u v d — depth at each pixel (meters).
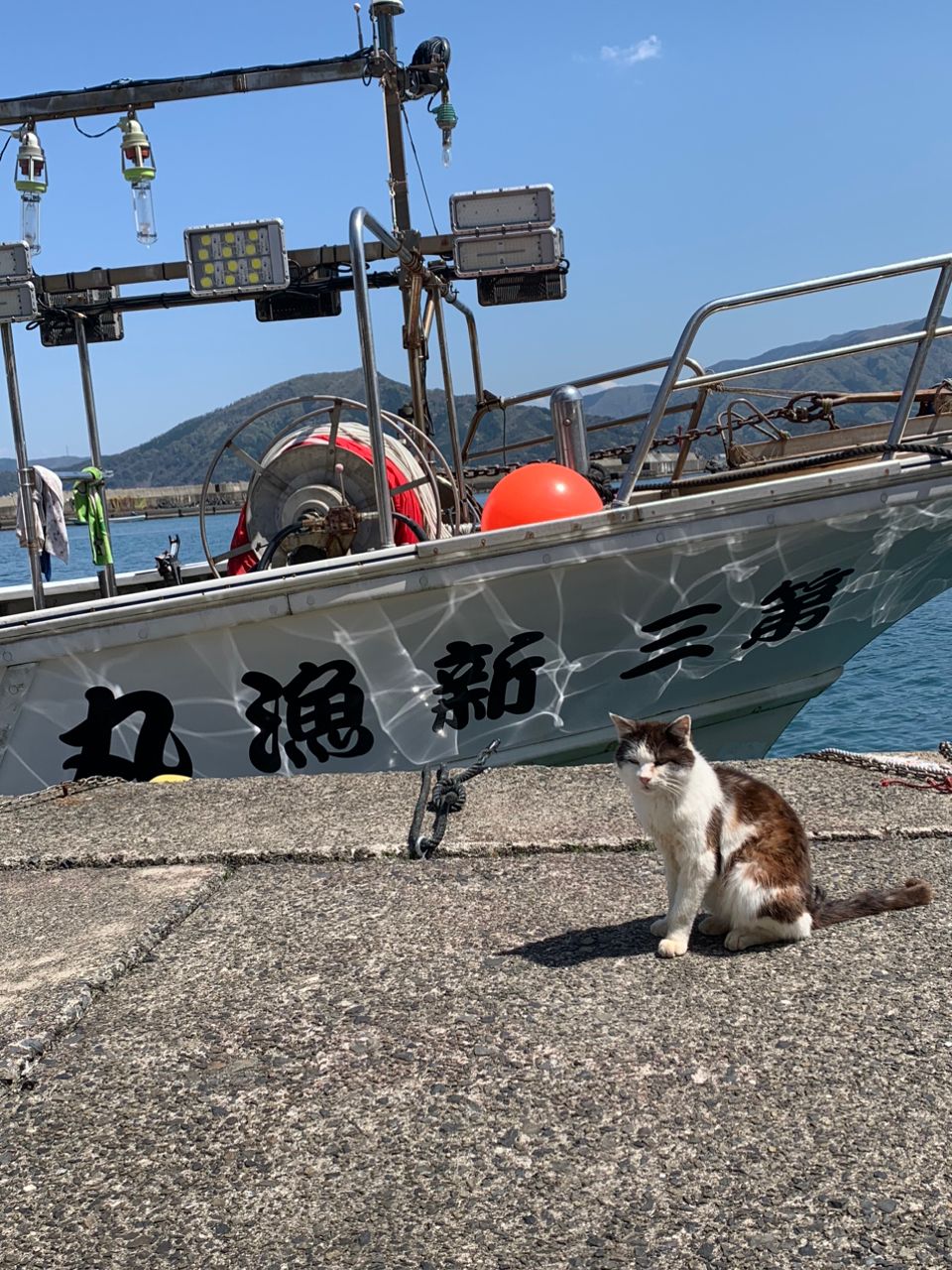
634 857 3.96
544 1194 2.14
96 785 5.36
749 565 6.29
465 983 3.02
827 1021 2.70
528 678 6.41
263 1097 2.55
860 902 3.29
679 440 8.15
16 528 7.04
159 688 6.26
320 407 7.36
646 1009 2.81
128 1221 2.15
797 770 4.79
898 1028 2.65
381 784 5.04
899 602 7.01
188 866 4.14
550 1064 2.59
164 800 5.03
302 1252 2.03
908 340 6.46
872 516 6.21
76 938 3.50
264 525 7.42
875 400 7.86
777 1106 2.37
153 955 3.37
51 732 6.32
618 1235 2.01
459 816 4.46
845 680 13.37
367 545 7.27
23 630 6.14
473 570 5.98
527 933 3.34
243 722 6.34
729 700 6.93
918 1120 2.29
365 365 6.09
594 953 3.15
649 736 3.03
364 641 6.15
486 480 9.70
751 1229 2.00
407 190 8.49
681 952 3.10
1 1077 2.67
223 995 3.07
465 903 3.60
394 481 7.35
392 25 7.37
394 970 3.13
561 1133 2.33
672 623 6.44
